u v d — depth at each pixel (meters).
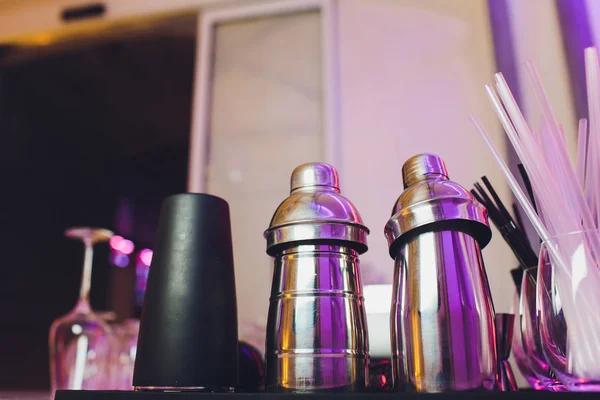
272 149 1.32
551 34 0.91
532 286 0.53
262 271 1.20
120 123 2.53
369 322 0.75
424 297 0.45
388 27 1.25
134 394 0.46
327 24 1.31
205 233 0.53
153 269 0.53
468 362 0.42
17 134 2.10
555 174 0.46
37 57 1.85
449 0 1.21
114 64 2.06
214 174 1.34
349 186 1.14
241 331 0.77
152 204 2.89
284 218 0.50
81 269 2.47
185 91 2.27
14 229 2.07
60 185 2.40
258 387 0.62
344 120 1.21
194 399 0.44
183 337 0.49
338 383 0.45
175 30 1.63
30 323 2.10
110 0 1.64
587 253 0.43
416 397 0.40
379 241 0.99
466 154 1.07
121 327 1.11
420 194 0.47
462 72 1.14
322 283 0.48
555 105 0.87
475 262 0.47
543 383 0.52
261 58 1.41
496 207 0.58
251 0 1.46
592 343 0.41
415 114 1.15
